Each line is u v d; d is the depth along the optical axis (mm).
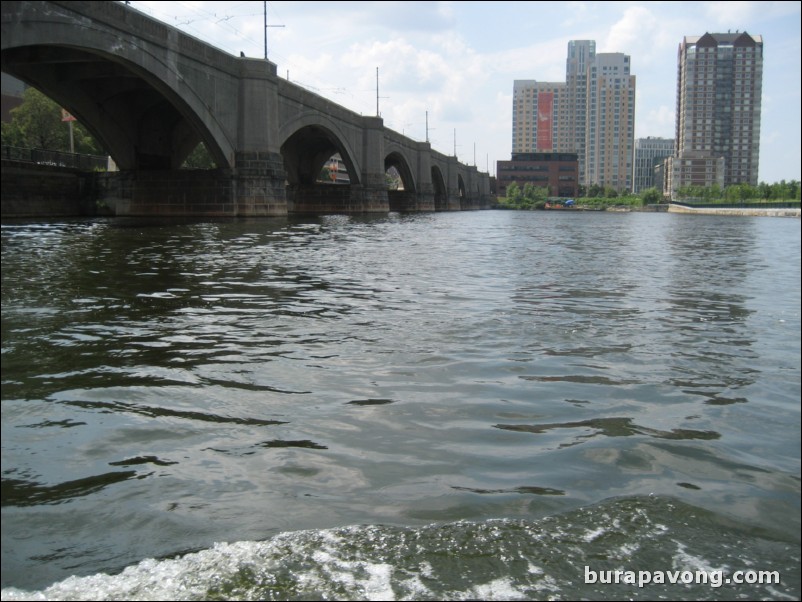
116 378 6562
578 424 5406
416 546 3426
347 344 8195
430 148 118125
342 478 4305
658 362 7488
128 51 35219
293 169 85250
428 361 7398
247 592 3021
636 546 3441
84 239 24875
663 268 19703
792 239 40844
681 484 4234
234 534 3566
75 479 4266
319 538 3510
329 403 5875
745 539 3533
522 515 3773
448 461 4609
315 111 63719
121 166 50594
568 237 38500
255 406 5770
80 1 30984
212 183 49344
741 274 18234
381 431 5195
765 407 5875
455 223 58438
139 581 3125
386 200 87750
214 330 8945
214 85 46125
